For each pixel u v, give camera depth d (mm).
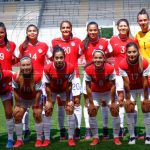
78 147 5336
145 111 5414
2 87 5383
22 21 24281
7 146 5422
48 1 24688
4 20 24656
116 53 6117
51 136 6168
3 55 5809
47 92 5453
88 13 24453
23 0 24891
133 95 5629
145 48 6082
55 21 24125
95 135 5520
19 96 5426
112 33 23844
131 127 5473
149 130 5453
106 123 5969
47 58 6145
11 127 5473
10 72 5414
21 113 5371
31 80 5277
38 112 5387
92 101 5484
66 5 24672
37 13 24641
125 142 5586
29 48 6027
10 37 23688
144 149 5121
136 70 5371
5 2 24953
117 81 6047
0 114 8547
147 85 5371
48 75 5406
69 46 6016
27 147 5367
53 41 6105
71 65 5453
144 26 6090
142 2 24172
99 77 5461
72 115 5488
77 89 5906
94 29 5965
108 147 5293
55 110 8688
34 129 6828
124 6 24312
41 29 24000
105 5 24484
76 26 24172
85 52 6066
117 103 5848
